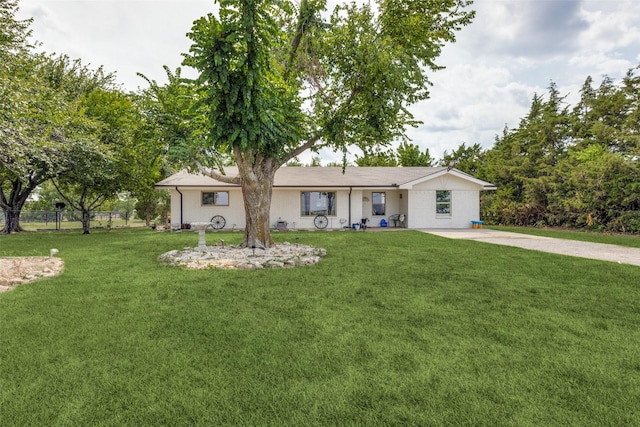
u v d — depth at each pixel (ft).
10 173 49.37
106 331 10.66
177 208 54.24
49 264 21.83
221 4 19.89
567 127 77.77
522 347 9.52
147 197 70.69
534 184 60.34
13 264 21.35
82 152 42.93
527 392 7.25
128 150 50.57
